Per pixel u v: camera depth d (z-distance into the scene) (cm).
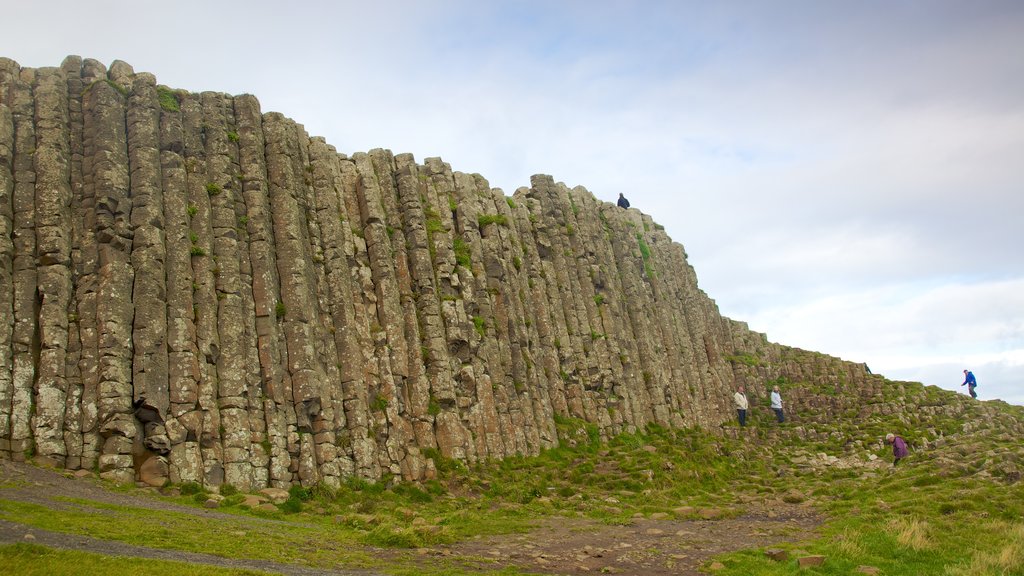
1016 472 3756
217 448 3106
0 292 2934
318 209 4078
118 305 3059
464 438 4109
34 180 3194
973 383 7319
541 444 4656
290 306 3606
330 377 3644
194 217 3453
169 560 1894
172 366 3114
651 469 4466
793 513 3591
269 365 3409
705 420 6575
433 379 4178
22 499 2314
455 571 2189
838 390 7562
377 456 3678
